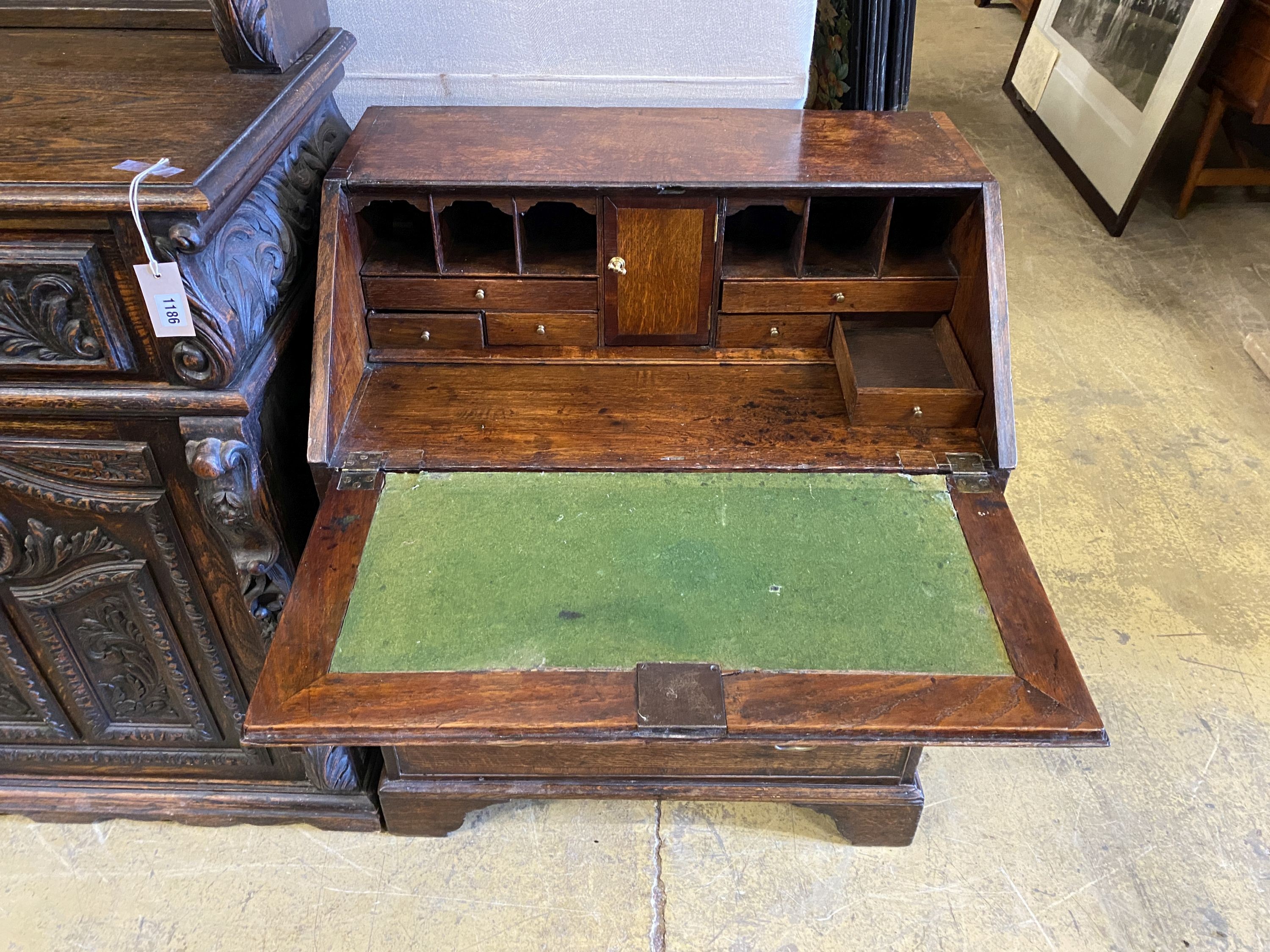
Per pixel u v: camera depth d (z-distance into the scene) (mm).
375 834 1517
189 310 986
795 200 1233
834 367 1381
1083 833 1521
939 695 952
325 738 933
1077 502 2195
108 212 919
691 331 1372
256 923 1390
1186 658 1827
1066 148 3666
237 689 1382
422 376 1354
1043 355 2684
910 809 1390
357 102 1584
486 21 1474
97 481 1147
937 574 1081
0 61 1258
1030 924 1393
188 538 1204
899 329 1398
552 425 1274
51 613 1282
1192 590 1976
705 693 953
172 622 1304
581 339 1382
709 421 1285
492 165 1243
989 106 4234
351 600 1048
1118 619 1906
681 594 1056
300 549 1300
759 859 1482
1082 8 3686
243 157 1013
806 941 1373
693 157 1274
